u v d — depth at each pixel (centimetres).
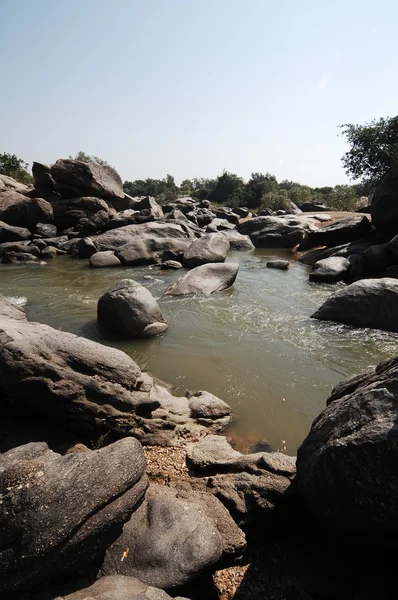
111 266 1850
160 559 342
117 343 933
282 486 438
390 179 1697
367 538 350
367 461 324
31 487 323
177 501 404
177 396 706
